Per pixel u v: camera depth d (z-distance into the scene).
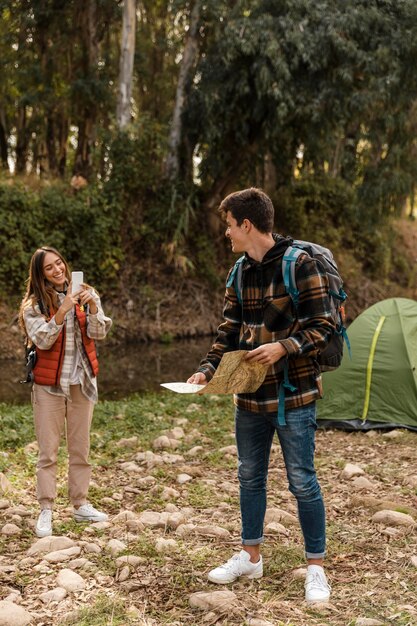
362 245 24.61
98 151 18.58
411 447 6.99
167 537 4.44
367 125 18.09
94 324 4.60
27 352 4.68
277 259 3.32
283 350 3.20
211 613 3.32
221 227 20.52
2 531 4.52
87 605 3.46
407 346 7.83
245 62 16.94
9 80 19.42
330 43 16.00
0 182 17.19
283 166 19.41
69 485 4.77
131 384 12.32
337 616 3.30
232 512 4.96
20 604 3.49
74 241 17.92
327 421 7.94
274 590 3.61
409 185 18.67
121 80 18.47
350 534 4.41
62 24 18.75
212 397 9.83
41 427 4.62
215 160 18.88
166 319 18.69
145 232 19.05
